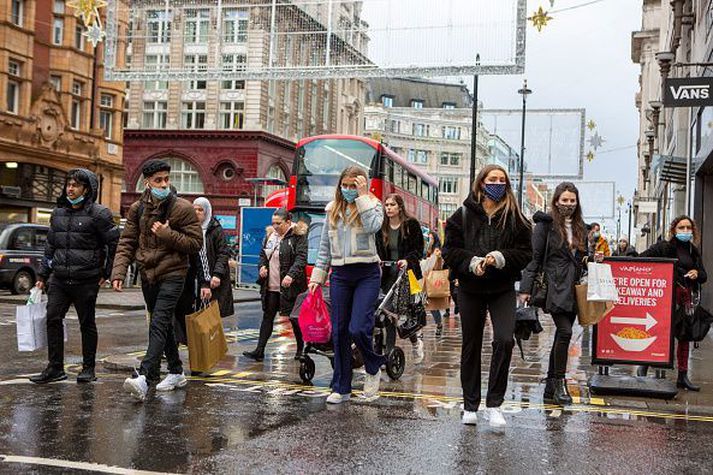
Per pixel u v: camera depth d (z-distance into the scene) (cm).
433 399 734
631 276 842
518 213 621
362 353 709
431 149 8838
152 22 2002
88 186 770
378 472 478
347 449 531
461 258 609
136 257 746
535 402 737
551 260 735
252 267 3077
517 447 553
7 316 1608
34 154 3347
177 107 5066
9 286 2223
